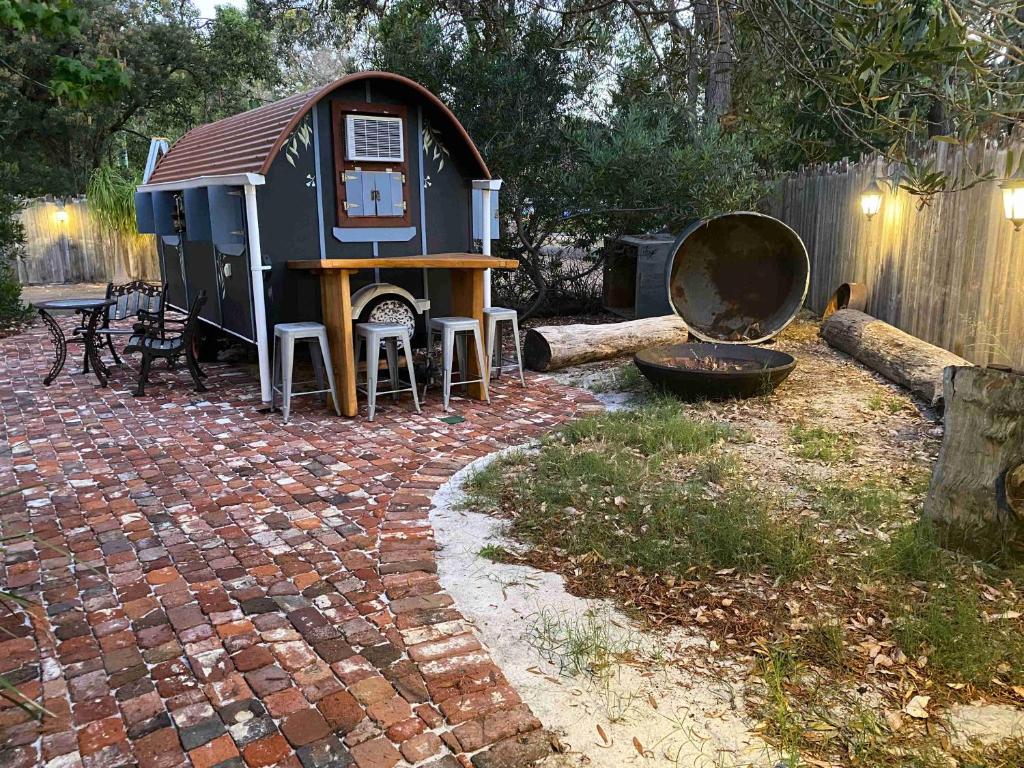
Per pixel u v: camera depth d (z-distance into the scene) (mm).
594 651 3023
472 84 10367
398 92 7273
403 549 3934
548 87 10672
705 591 3443
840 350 8555
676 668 2924
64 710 2664
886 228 8734
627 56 11250
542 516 4266
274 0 15125
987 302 6809
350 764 2402
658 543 3834
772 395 6727
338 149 7070
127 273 17766
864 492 4441
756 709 2676
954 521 3680
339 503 4562
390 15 12336
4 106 22312
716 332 9422
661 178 9914
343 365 6402
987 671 2805
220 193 7066
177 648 3033
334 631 3164
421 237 7676
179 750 2467
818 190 10633
